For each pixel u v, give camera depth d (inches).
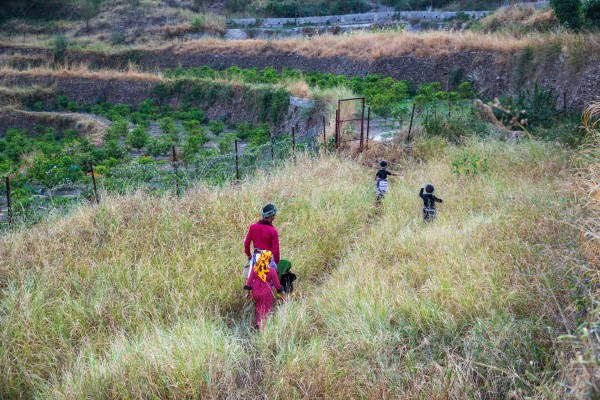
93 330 222.5
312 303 240.7
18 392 190.9
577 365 142.6
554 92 799.1
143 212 315.0
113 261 265.9
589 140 287.7
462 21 1616.6
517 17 1221.7
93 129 1473.9
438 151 534.0
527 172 408.8
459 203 362.6
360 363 185.9
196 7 2591.0
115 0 2642.7
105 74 1881.2
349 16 2058.3
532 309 189.0
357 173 476.4
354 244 321.4
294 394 172.7
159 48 2049.7
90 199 385.7
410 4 2295.8
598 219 203.0
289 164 480.1
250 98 1355.8
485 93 997.8
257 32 2130.9
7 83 1985.7
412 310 208.5
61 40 2210.9
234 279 265.0
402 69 1219.9
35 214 334.3
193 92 1599.4
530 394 151.9
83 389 177.2
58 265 260.4
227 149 947.3
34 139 1473.9
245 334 231.0
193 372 179.8
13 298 226.1
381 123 737.0
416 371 175.0
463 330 195.2
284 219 336.2
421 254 271.4
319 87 1138.0
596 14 847.7
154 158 986.7
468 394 157.4
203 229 305.1
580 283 178.7
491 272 219.6
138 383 175.3
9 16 2596.0
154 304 241.4
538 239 242.2
